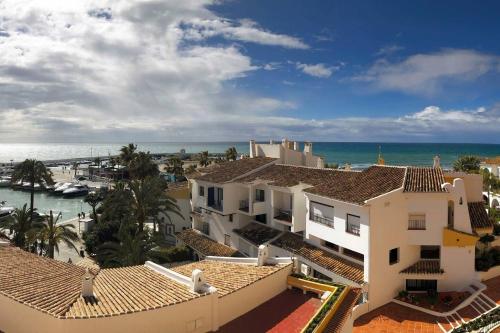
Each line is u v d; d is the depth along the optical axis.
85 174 158.50
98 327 16.20
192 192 55.41
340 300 20.89
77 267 25.59
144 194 50.38
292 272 24.80
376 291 31.75
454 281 33.28
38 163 79.31
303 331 17.81
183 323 18.33
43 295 18.59
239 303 20.89
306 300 22.62
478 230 35.44
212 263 27.31
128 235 42.12
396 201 32.66
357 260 33.53
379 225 31.69
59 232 46.97
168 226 62.41
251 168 49.53
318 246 37.44
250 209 44.22
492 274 34.31
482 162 93.44
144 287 20.80
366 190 34.09
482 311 29.88
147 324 17.22
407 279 33.91
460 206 33.22
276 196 43.31
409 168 36.66
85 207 104.00
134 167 88.06
